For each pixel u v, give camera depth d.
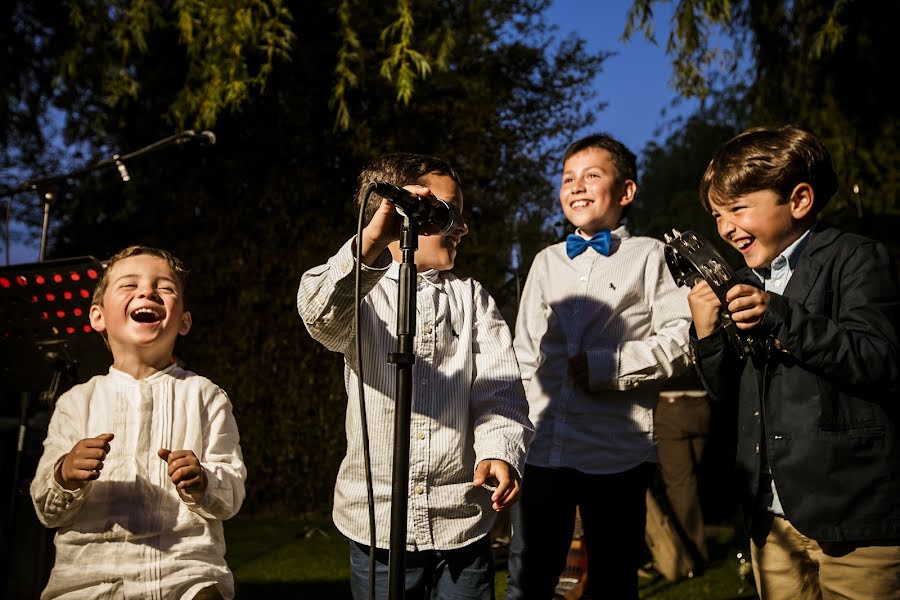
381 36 5.81
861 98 7.01
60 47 6.88
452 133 6.45
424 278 2.18
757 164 2.07
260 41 5.97
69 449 2.03
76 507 1.94
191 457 1.87
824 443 1.91
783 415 1.97
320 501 6.09
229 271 6.19
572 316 2.86
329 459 6.07
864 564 1.88
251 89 6.14
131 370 2.12
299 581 4.18
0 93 6.85
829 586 1.94
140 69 6.48
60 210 6.78
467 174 6.55
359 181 2.25
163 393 2.09
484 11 7.07
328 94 6.31
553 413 2.77
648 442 2.74
